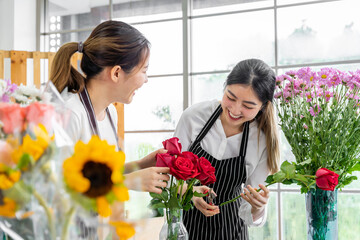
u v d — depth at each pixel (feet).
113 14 15.34
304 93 5.20
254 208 5.19
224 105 5.70
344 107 5.17
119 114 13.61
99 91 4.28
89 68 4.19
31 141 1.93
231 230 5.99
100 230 2.04
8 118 1.98
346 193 11.83
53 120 2.08
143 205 2.11
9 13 15.46
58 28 16.19
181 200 3.90
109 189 1.96
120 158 1.99
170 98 14.12
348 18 12.15
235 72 5.62
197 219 5.89
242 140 6.15
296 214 12.37
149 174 3.77
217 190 5.99
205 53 13.83
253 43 13.24
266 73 5.55
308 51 12.57
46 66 15.07
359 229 11.72
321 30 12.43
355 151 5.16
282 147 12.39
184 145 6.44
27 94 2.63
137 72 4.25
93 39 4.19
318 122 5.02
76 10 15.97
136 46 4.18
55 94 2.20
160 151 4.50
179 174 3.76
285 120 5.30
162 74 14.26
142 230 2.08
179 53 14.10
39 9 16.12
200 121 6.41
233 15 13.51
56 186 1.94
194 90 13.93
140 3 14.82
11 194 1.90
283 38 12.87
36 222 1.94
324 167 4.97
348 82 5.00
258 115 6.19
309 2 12.56
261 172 6.26
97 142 2.02
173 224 3.79
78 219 1.99
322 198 4.74
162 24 14.39
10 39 15.43
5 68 14.98
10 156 1.94
